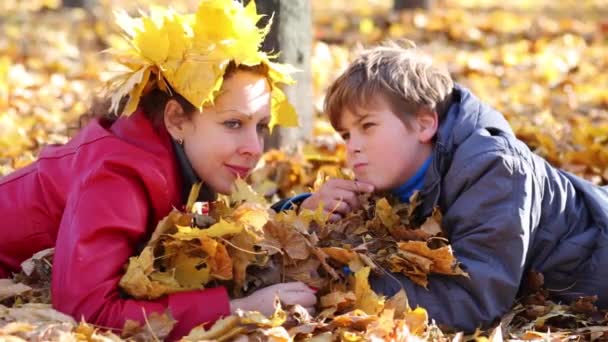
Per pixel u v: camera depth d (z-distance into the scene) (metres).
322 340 3.91
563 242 4.69
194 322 4.02
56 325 3.79
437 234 4.49
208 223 4.29
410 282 4.36
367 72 4.57
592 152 7.30
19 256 4.73
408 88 4.55
